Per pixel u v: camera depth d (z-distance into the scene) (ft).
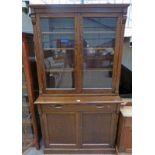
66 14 5.42
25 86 6.49
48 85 6.39
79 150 6.86
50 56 6.11
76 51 5.81
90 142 6.80
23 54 6.00
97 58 6.09
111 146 6.83
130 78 7.05
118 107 6.14
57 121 6.49
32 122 6.88
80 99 6.19
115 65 5.96
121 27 5.52
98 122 6.48
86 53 6.03
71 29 5.79
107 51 6.01
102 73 6.22
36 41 5.72
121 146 6.50
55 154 6.91
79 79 6.15
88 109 6.23
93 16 5.43
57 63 6.19
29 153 6.99
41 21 5.59
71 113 6.32
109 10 5.32
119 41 5.68
